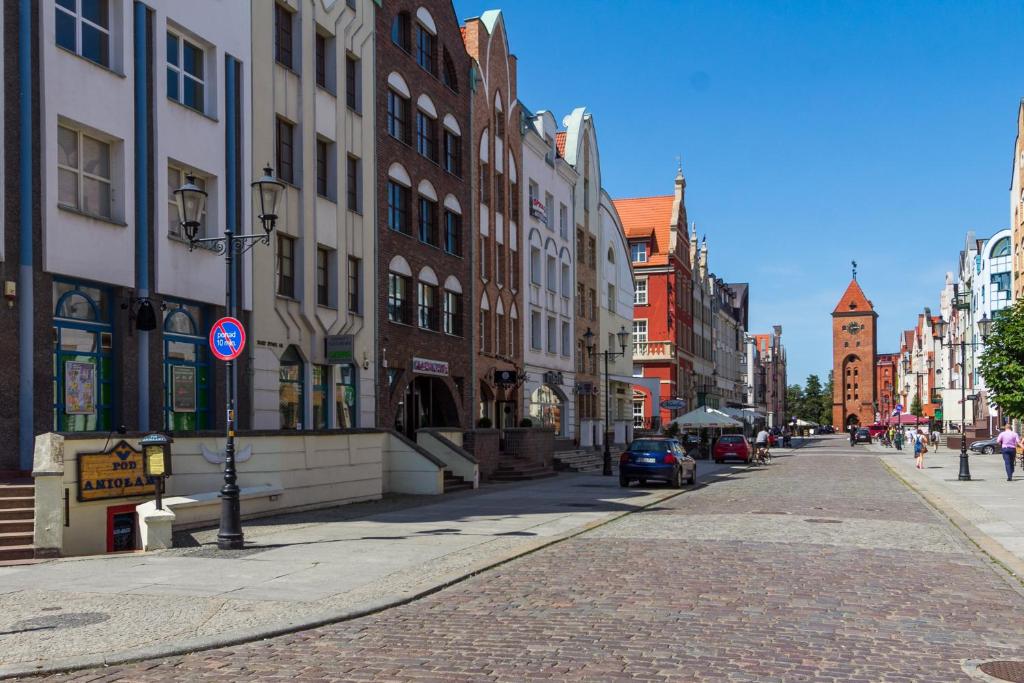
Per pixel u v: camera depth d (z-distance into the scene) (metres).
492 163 38.00
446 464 26.66
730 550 13.74
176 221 20.03
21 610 9.11
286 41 24.52
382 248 28.59
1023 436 52.88
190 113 20.31
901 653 7.53
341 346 24.89
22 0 16.03
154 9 19.28
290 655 7.48
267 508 18.28
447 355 33.00
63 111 16.77
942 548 14.22
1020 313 31.77
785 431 86.94
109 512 14.00
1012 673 6.91
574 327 48.50
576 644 7.79
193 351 20.53
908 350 162.12
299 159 24.52
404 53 30.48
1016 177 61.56
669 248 72.25
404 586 10.44
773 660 7.26
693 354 82.00
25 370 15.88
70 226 16.84
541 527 16.69
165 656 7.45
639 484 29.95
